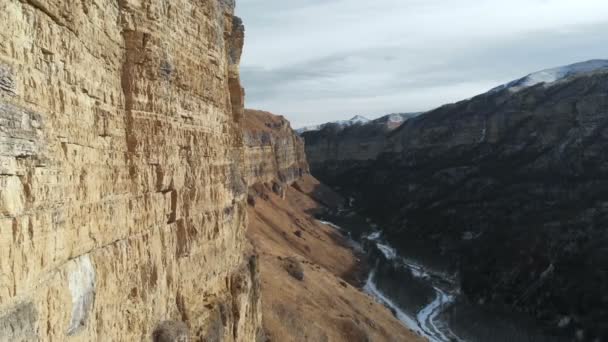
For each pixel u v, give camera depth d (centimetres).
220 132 2586
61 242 1233
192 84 2195
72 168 1329
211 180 2433
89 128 1444
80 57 1383
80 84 1383
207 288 2388
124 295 1641
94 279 1437
